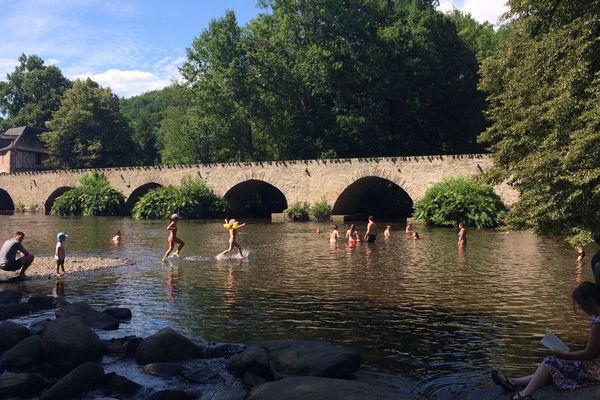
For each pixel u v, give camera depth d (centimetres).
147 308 1255
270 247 2616
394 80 5656
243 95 5928
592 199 1173
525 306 1274
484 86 1939
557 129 1212
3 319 1156
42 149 8088
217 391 775
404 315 1188
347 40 5700
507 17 1532
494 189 4122
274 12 6078
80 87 7638
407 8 6100
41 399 757
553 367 657
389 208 5919
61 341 884
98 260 2056
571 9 1252
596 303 636
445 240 3011
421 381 795
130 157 7981
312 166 5009
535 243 2830
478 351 931
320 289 1491
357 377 811
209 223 4525
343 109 5703
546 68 1323
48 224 4344
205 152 6831
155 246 2647
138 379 827
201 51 6172
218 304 1296
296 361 803
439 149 6400
